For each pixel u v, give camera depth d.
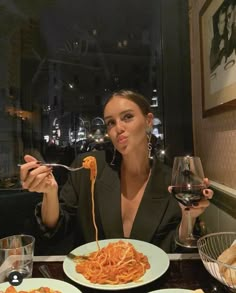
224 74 1.20
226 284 0.67
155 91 1.80
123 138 1.09
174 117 1.80
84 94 1.79
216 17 1.29
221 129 1.30
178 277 0.79
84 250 0.93
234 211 1.09
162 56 1.79
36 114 1.78
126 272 0.78
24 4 1.77
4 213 1.63
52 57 1.79
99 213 1.15
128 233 1.13
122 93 1.13
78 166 1.27
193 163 0.90
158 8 1.79
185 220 0.94
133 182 1.18
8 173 1.76
